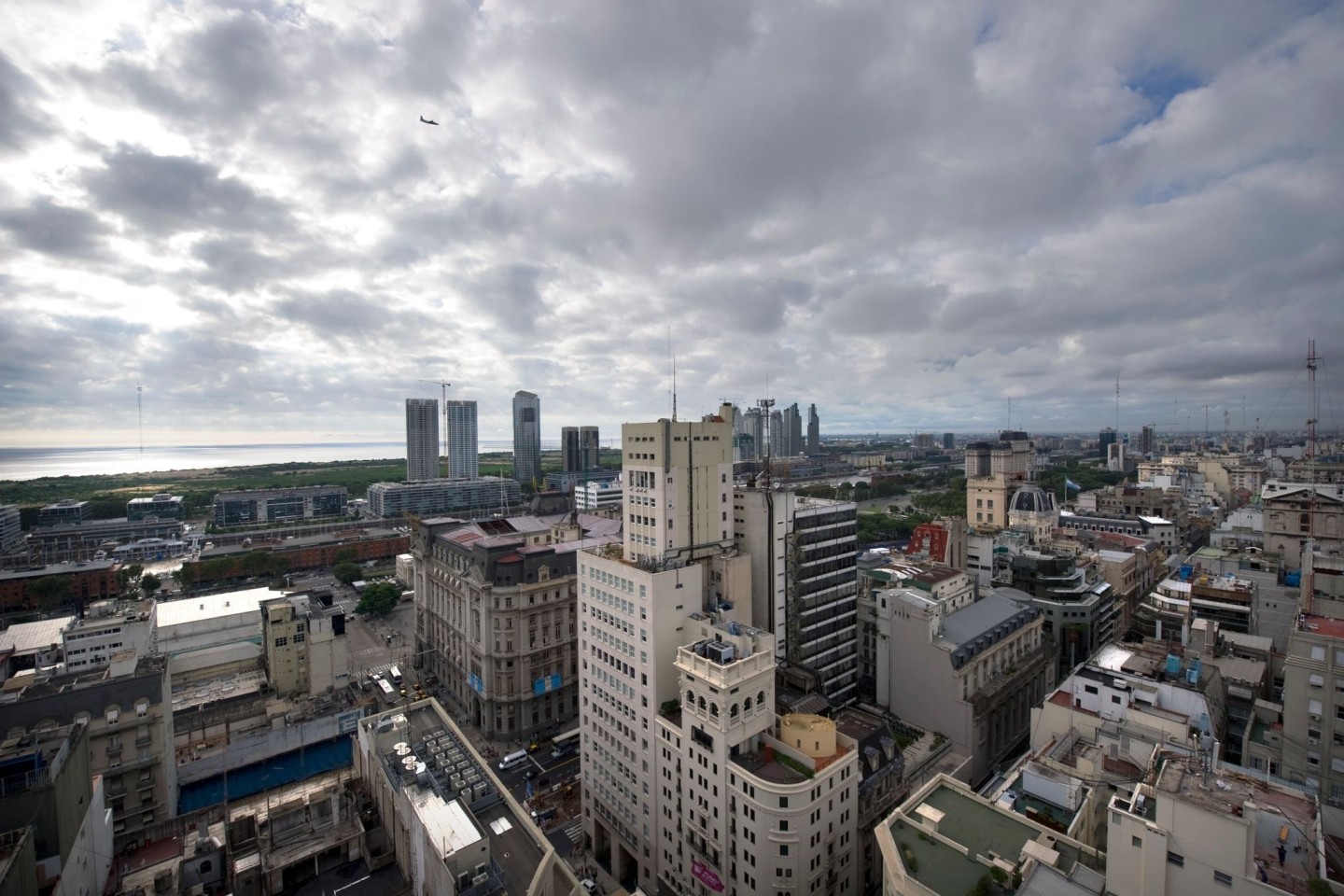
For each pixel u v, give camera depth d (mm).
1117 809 51750
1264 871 48250
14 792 69500
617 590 102438
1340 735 79625
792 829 76500
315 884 81688
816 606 132375
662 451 102625
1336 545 150375
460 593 161375
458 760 90625
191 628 178500
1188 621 122938
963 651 123125
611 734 106000
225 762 129125
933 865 59812
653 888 97312
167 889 89562
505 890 69188
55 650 171125
